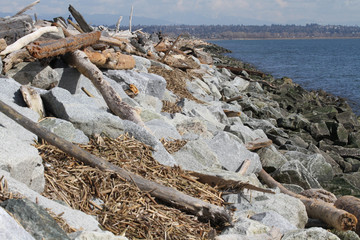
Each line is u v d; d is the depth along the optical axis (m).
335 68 51.34
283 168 9.45
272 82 29.67
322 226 6.80
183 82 16.12
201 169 6.84
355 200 6.96
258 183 8.09
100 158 5.46
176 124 9.06
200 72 20.77
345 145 15.00
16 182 4.07
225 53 75.75
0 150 4.26
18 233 2.89
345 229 6.45
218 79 23.41
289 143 13.16
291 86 28.17
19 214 3.38
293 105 22.25
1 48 8.04
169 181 5.84
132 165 5.86
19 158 4.29
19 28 9.00
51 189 4.83
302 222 6.46
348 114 18.70
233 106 16.16
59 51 8.41
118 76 10.96
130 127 6.66
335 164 12.23
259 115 17.75
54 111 6.59
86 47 9.87
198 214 5.10
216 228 5.09
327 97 27.92
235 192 6.27
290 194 7.98
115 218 4.67
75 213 4.24
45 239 3.30
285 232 5.28
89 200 4.85
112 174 5.30
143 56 17.28
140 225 4.65
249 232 4.91
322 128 15.55
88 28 13.68
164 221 4.86
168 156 6.48
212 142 8.36
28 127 5.29
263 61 61.75
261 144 10.18
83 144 6.02
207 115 11.88
